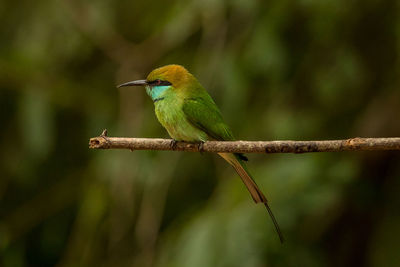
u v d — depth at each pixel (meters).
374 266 10.88
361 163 10.41
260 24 9.76
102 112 11.03
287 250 9.31
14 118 11.07
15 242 11.29
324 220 10.41
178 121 8.41
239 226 9.25
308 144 6.22
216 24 10.19
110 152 10.45
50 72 10.78
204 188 11.27
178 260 9.26
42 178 11.55
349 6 9.50
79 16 10.70
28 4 10.82
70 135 11.40
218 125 8.43
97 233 10.72
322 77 9.88
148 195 10.21
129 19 11.28
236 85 9.86
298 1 9.45
